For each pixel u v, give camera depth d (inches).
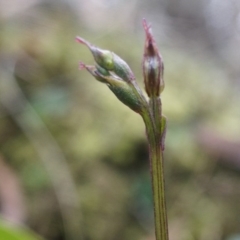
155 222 3.0
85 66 3.1
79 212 8.9
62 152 9.9
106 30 16.1
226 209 9.4
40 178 9.2
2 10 13.6
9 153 9.7
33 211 8.6
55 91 11.2
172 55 16.4
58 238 8.7
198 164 10.1
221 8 24.3
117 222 9.0
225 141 10.2
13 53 11.5
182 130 10.8
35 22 13.8
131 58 13.9
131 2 20.1
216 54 21.6
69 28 14.6
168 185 9.9
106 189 9.3
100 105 10.9
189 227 9.1
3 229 5.1
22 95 10.6
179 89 12.7
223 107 12.6
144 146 10.1
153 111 3.0
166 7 22.9
